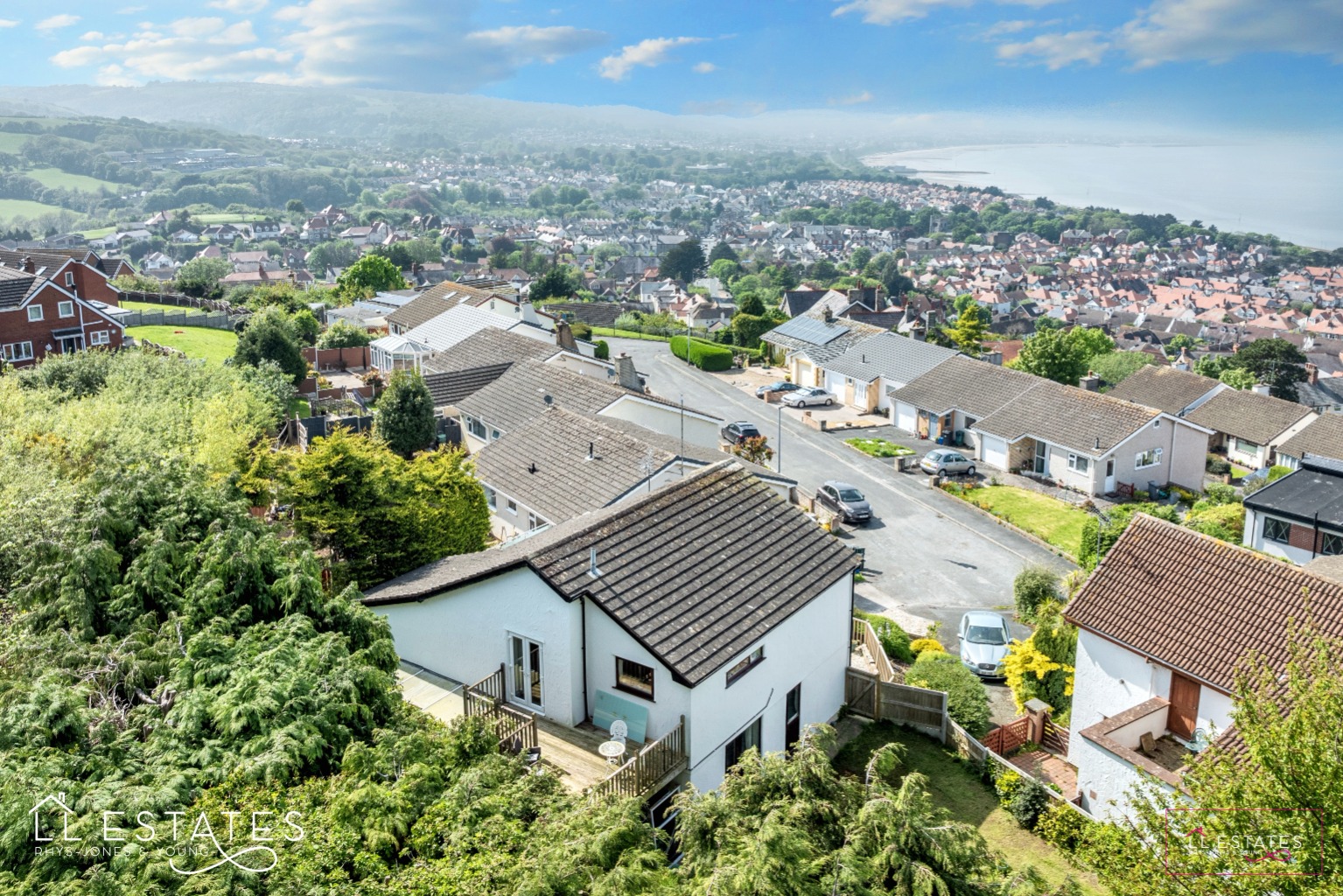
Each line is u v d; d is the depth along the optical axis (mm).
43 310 62969
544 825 14625
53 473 27938
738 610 21672
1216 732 22750
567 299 142000
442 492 30938
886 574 42062
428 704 21547
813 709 24953
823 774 15398
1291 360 103562
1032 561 43781
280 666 17203
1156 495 55188
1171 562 25844
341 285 113125
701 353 85688
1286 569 24406
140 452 29062
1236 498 53688
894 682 26469
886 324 120000
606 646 20547
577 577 20500
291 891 12805
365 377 63562
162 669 17734
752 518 25188
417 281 126625
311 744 15797
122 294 89500
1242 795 13562
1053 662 28750
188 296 92438
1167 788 20922
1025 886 14148
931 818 15125
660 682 19844
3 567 21344
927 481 55188
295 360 58312
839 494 49281
